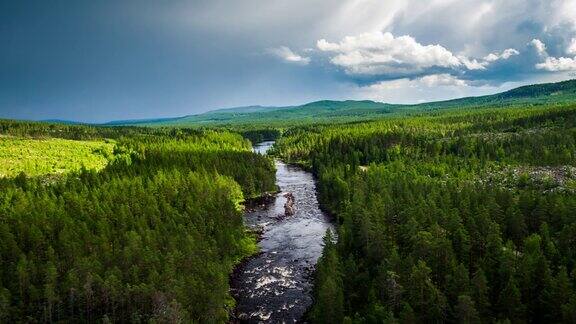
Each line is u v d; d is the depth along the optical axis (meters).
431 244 74.50
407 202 106.81
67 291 71.62
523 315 62.31
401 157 185.00
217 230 104.44
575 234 77.81
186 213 108.94
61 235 89.44
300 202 152.38
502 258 70.25
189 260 82.94
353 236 95.12
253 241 113.44
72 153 198.62
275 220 132.50
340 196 135.25
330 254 79.62
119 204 113.81
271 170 192.62
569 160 155.50
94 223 99.62
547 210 92.44
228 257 97.06
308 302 80.62
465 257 76.62
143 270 79.44
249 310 78.69
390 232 94.44
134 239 87.88
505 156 172.88
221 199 126.81
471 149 185.12
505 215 92.69
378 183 129.25
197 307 71.81
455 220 85.69
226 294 81.81
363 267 81.19
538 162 157.12
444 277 70.75
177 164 170.25
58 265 80.38
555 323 60.53
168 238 92.62
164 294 68.56
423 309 64.12
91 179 142.00
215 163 174.88
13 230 94.06
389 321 56.47
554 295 61.28
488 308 64.94
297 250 106.62
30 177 149.75
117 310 71.56
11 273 76.06
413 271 65.38
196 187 133.00
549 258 72.88
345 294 73.31
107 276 73.81
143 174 151.25
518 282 65.94
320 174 177.50
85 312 71.31
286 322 74.44
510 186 136.00
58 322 68.88
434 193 111.25
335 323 65.50
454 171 154.38
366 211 94.00
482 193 108.12
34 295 70.56
